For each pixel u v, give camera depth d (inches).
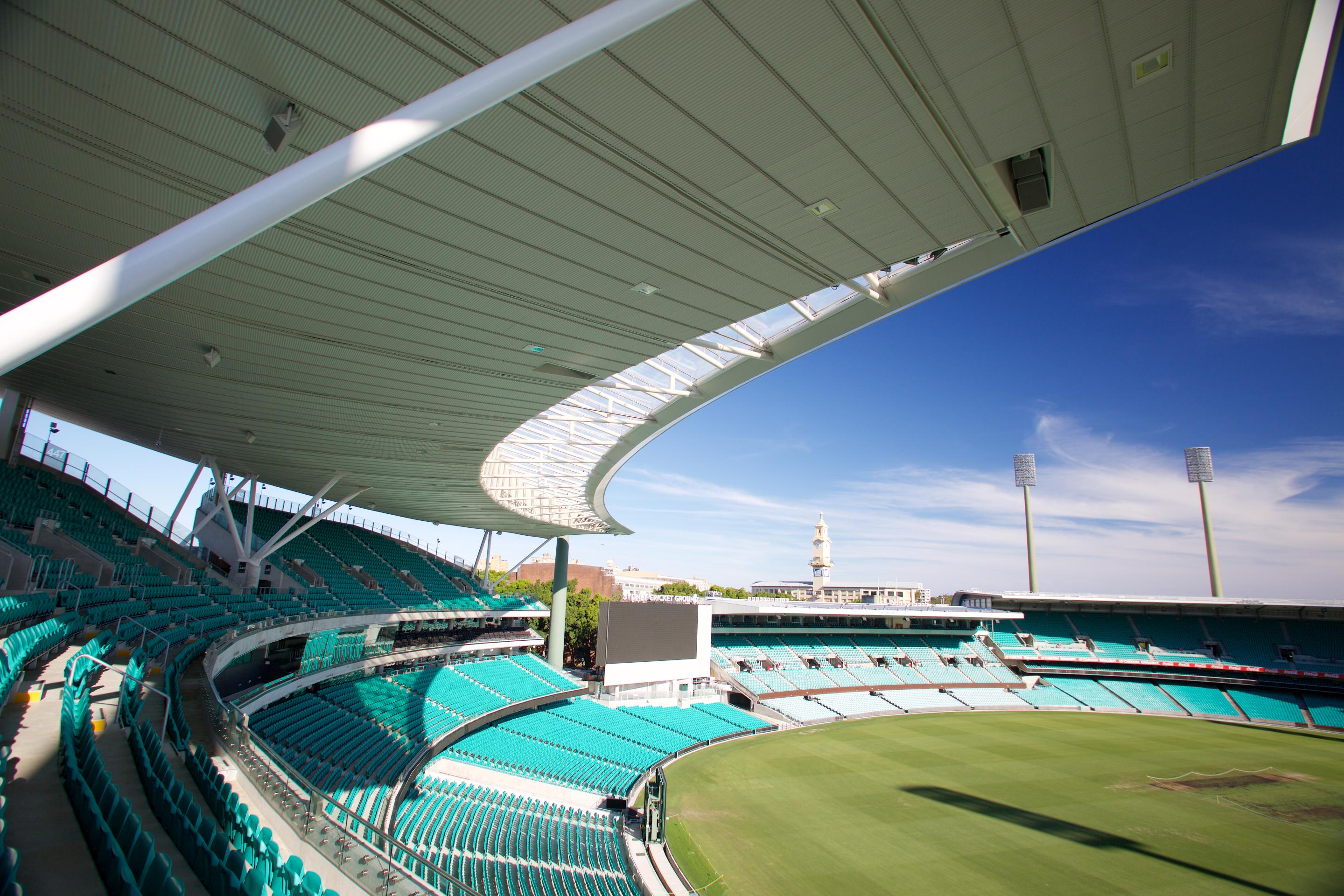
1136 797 1305.4
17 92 299.0
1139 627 2773.1
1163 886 905.5
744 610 2338.8
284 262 450.9
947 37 291.4
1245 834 1102.4
